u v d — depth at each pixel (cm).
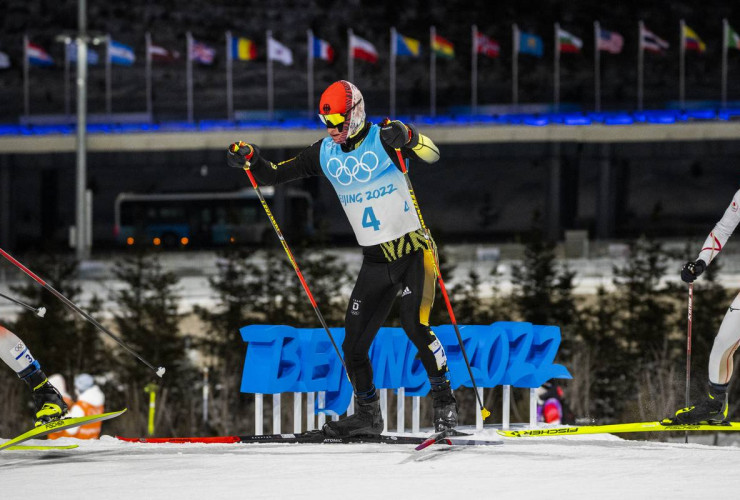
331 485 1438
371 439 2011
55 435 3419
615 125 19012
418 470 1581
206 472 1590
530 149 19288
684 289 8375
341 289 9081
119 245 16712
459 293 8531
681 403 5872
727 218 2042
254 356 2464
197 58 17425
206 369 6700
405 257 1892
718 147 19062
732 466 1595
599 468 1588
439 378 1923
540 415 3872
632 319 7988
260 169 1945
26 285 8844
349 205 1914
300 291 8406
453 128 19150
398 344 2523
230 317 8025
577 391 6581
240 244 8669
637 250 8862
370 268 1923
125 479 1528
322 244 8712
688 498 1295
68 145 18950
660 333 7775
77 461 1802
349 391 2533
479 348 2558
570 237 14538
